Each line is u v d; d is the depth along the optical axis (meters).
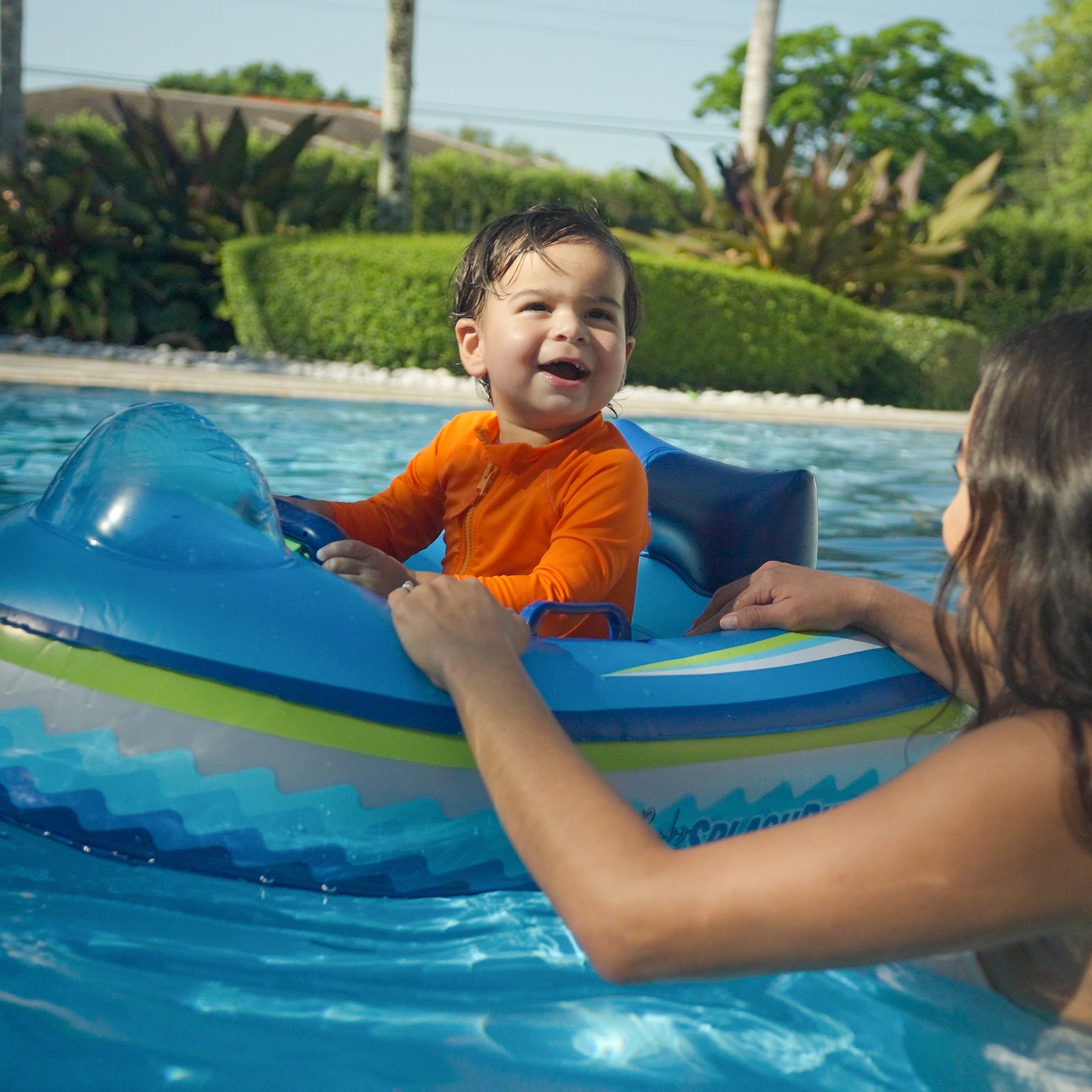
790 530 2.16
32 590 1.35
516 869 1.39
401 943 1.25
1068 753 0.86
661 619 2.19
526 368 1.79
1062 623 0.89
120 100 10.38
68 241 9.37
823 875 0.88
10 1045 0.98
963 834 0.87
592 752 1.37
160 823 1.31
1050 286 12.84
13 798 1.33
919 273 11.05
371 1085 0.97
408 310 9.12
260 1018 1.07
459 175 14.34
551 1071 1.02
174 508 1.43
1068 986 1.02
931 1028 1.09
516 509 1.83
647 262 9.52
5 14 11.75
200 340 10.16
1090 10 37.09
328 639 1.35
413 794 1.33
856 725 1.56
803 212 10.94
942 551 3.71
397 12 11.31
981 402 0.97
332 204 10.90
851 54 33.59
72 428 4.85
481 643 1.20
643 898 0.92
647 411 7.43
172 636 1.32
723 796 1.46
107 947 1.17
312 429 5.61
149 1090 0.94
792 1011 1.13
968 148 33.56
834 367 10.34
